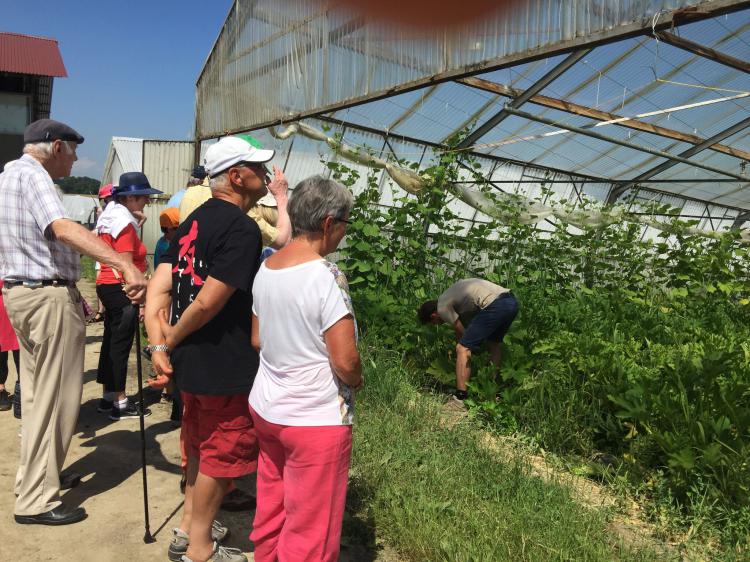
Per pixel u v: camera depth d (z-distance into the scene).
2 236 2.79
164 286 2.57
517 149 11.19
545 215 11.38
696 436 3.43
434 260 7.88
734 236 9.02
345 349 1.98
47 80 12.57
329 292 1.98
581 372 4.53
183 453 3.24
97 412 4.54
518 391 4.53
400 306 6.48
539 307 6.73
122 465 3.63
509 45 4.66
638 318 6.38
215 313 2.28
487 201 10.48
